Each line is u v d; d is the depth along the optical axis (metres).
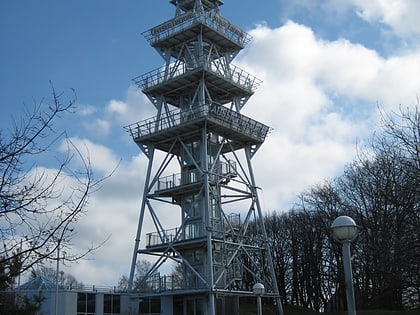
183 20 60.59
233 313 57.50
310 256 85.88
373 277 56.56
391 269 29.78
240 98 63.47
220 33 60.72
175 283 59.47
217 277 55.31
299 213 91.38
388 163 38.72
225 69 61.94
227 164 59.38
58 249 11.84
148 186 59.47
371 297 62.06
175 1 63.75
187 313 56.19
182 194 59.91
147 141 60.34
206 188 55.31
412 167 26.61
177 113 58.25
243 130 59.75
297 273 89.50
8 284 11.80
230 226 57.19
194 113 57.28
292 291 90.50
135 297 55.31
